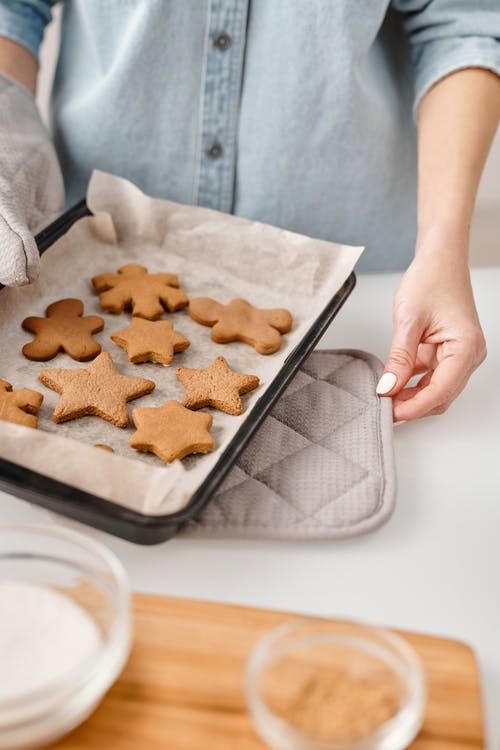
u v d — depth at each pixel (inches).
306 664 25.6
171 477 31.4
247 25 46.9
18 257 38.9
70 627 25.9
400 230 54.6
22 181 44.2
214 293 45.1
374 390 40.4
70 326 41.6
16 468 32.2
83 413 37.5
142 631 27.8
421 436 39.2
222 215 46.5
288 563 32.8
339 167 50.9
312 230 53.2
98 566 26.7
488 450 38.7
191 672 26.7
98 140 50.7
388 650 25.6
